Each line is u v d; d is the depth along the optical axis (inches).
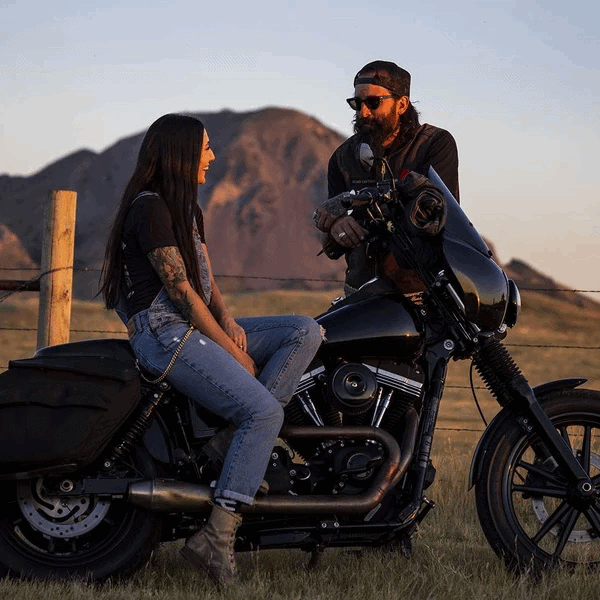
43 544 212.5
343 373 203.9
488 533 215.6
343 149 261.6
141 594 197.0
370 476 205.3
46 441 193.3
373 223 215.0
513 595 201.9
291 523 207.0
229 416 200.2
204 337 201.9
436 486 309.9
